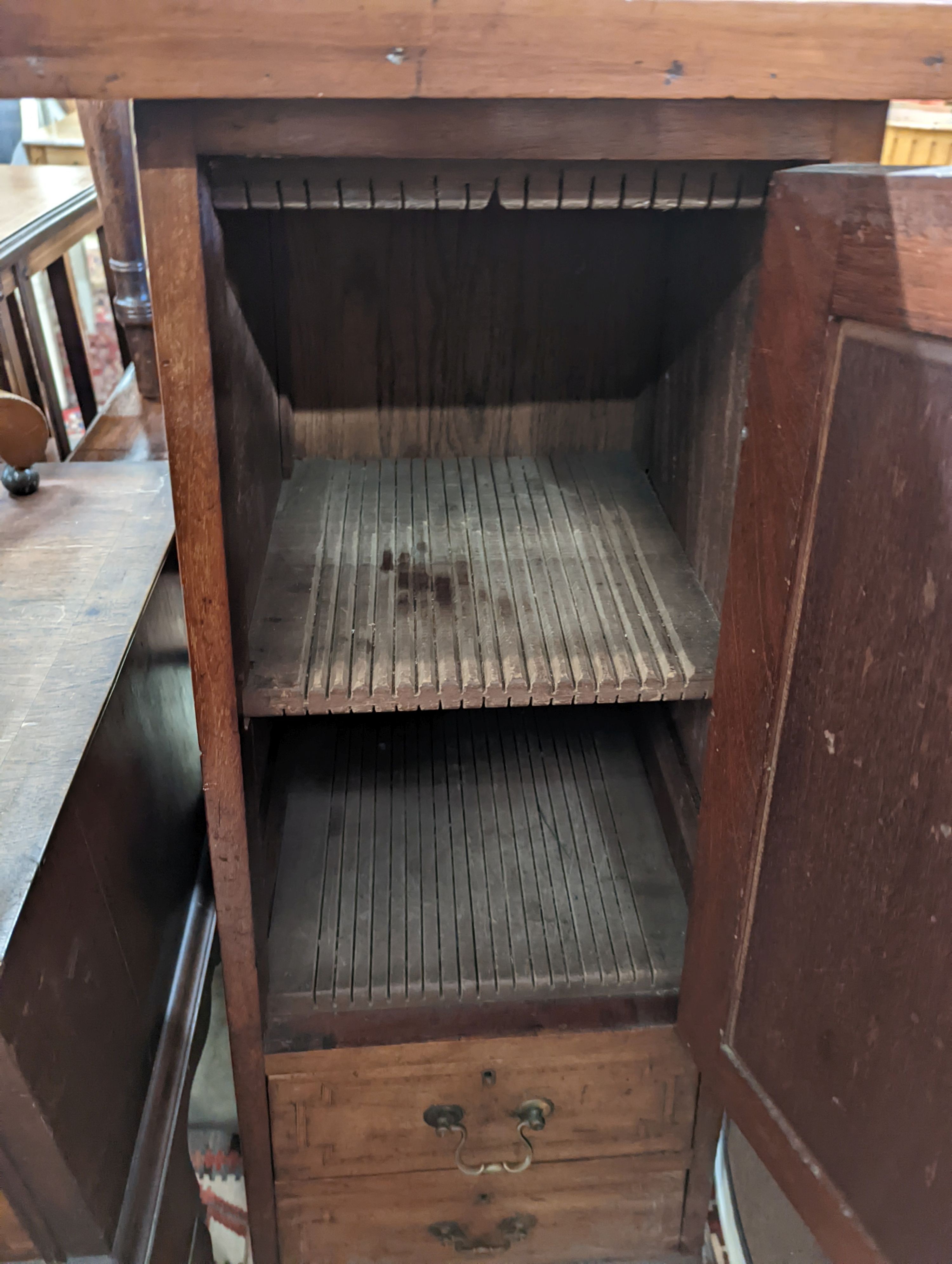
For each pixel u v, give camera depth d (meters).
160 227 0.58
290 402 1.12
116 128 1.56
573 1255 1.14
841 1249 0.74
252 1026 0.93
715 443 0.87
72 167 2.21
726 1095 0.88
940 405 0.51
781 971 0.76
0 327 1.63
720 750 0.79
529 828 1.17
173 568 1.21
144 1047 0.99
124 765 0.99
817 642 0.65
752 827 0.76
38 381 1.80
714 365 0.87
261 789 1.00
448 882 1.10
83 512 1.25
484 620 0.88
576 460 1.18
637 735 1.31
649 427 1.12
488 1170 1.03
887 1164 0.66
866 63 0.56
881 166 0.57
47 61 0.51
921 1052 0.61
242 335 0.82
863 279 0.54
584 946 1.03
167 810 1.15
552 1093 1.01
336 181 0.65
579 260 1.06
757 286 0.75
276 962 1.01
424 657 0.83
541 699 0.81
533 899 1.08
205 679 0.73
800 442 0.63
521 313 1.09
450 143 0.60
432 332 1.09
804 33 0.55
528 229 1.04
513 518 1.05
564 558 0.98
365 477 1.13
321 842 1.15
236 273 0.79
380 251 1.04
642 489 1.11
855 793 0.64
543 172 0.67
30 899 0.73
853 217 0.54
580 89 0.55
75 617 1.04
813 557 0.64
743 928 0.80
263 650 0.83
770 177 0.68
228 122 0.57
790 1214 1.01
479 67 0.53
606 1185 1.09
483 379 1.13
